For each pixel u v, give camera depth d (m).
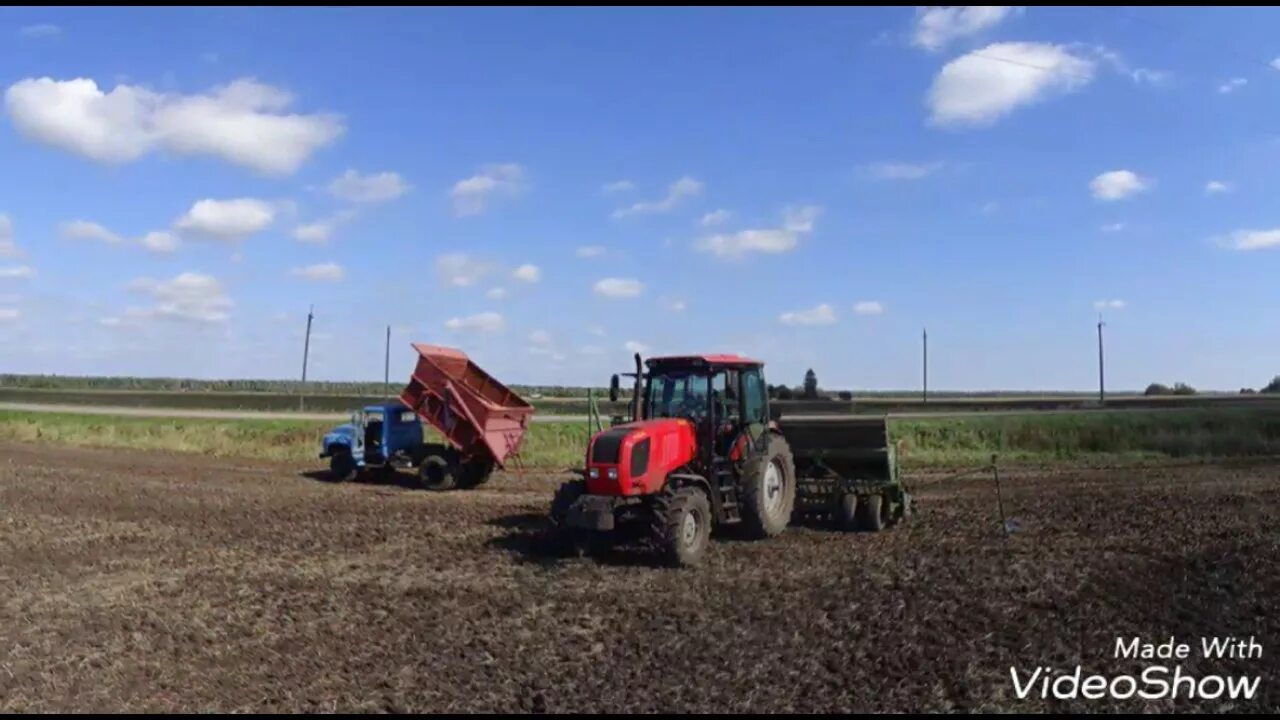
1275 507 16.78
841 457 15.23
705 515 12.34
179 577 11.66
